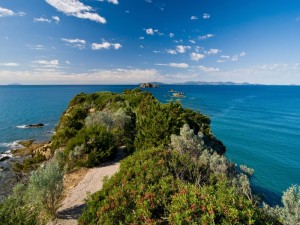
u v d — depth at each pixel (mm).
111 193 9922
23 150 37125
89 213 9109
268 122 65125
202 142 16406
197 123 26703
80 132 22719
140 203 8266
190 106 99000
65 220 11461
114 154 21578
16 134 51656
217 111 86250
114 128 27250
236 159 35094
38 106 112000
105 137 21312
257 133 51594
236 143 43656
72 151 19906
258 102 123562
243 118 71500
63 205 13102
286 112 86000
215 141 26766
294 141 45094
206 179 11953
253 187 25078
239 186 11531
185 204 7324
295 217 7914
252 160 34594
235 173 13211
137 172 11422
